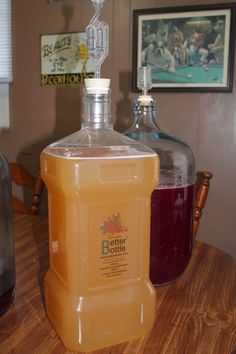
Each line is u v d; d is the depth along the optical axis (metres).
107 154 0.50
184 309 0.62
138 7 1.65
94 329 0.51
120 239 0.52
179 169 0.69
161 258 0.68
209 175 1.13
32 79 1.89
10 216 0.64
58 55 1.82
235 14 1.50
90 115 0.54
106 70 1.72
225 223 1.66
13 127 1.95
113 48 1.70
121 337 0.53
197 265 0.81
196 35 1.57
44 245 0.92
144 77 0.70
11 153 1.97
